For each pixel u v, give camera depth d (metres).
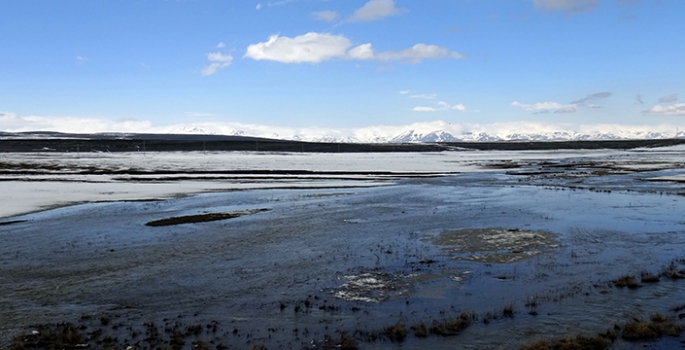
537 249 18.06
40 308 12.34
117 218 26.78
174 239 20.94
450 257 17.12
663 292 12.61
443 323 10.73
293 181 52.72
